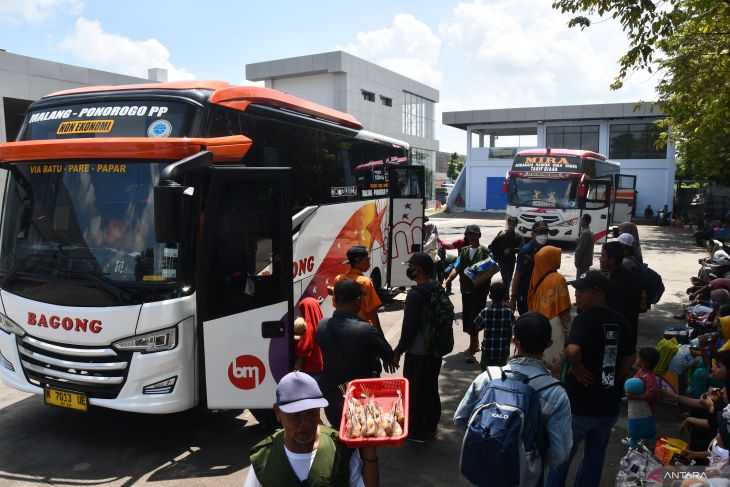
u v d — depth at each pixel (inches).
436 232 486.0
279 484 99.3
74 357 209.9
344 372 170.2
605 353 158.1
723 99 372.8
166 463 207.6
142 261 206.8
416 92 1812.3
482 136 1803.6
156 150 205.9
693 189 1636.3
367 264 232.1
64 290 209.9
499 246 410.6
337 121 362.9
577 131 1611.7
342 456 103.0
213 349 207.3
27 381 223.8
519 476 122.0
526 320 136.0
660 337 361.7
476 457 122.9
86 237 213.2
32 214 224.2
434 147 1969.7
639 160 1545.3
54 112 237.8
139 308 202.4
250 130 255.3
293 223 288.4
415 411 218.8
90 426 239.5
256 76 1514.5
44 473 199.8
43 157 215.8
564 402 130.3
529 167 914.1
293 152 295.1
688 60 417.1
